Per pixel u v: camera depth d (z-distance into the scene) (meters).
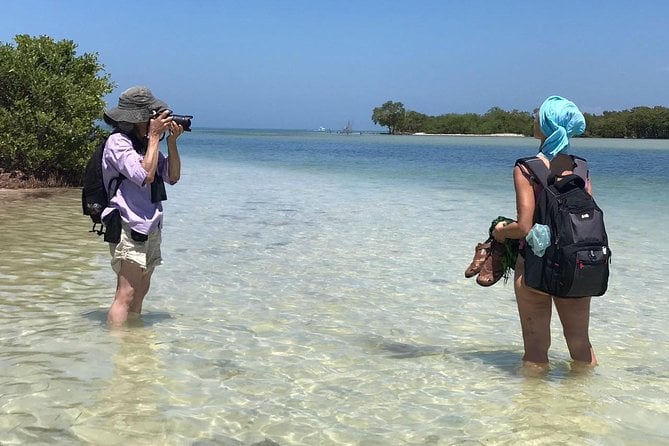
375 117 166.62
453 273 7.33
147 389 3.72
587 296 3.74
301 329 5.09
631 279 7.29
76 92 16.59
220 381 3.91
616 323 5.55
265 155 40.47
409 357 4.50
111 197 4.61
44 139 16.22
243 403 3.59
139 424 3.26
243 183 18.75
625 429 3.35
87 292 5.86
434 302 6.10
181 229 9.91
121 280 4.79
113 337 4.63
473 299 6.25
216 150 47.47
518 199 3.85
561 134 3.79
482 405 3.65
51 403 3.46
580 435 3.27
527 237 3.70
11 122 15.78
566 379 4.09
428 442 3.18
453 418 3.47
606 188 19.02
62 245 8.13
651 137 119.50
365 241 9.29
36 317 5.05
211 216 11.48
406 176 23.11
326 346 4.69
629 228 11.26
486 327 5.33
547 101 3.96
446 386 3.95
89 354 4.26
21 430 3.14
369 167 28.72
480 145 73.75
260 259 7.84
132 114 4.53
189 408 3.49
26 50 16.41
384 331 5.13
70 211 11.62
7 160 16.41
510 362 4.42
